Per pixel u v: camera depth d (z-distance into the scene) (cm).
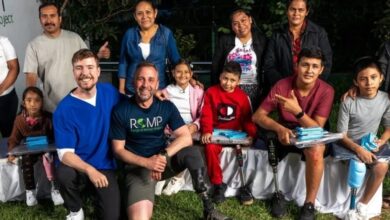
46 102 452
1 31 563
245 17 441
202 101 432
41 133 413
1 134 498
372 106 372
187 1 784
